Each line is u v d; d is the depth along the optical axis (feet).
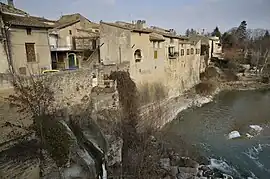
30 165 41.63
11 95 42.91
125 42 96.02
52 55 111.24
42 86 47.55
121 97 81.51
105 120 67.00
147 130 78.89
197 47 171.42
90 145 57.62
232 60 222.69
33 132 44.91
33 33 76.02
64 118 57.77
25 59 74.02
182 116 108.17
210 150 76.02
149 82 110.11
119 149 63.05
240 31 354.33
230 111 118.52
